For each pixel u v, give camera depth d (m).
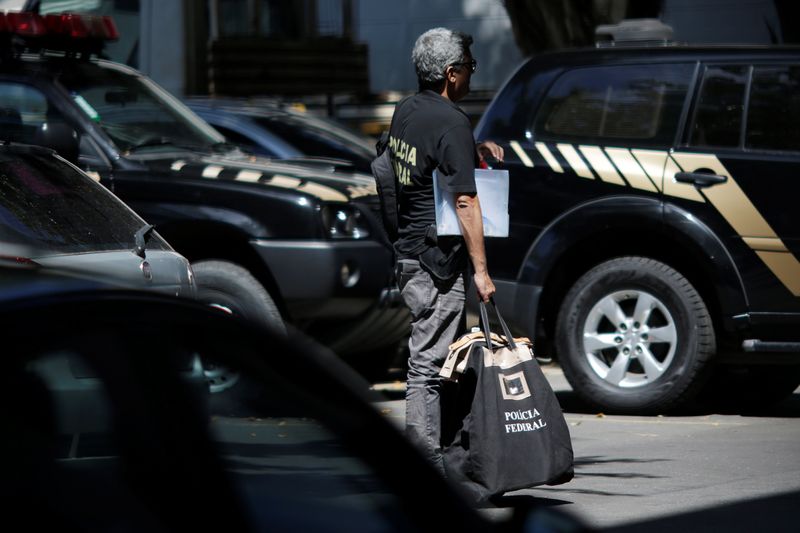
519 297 22.89
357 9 46.22
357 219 23.20
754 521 15.23
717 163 22.27
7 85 24.00
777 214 21.89
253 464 6.27
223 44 43.50
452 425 15.73
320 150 29.59
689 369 22.20
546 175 22.95
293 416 6.52
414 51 16.23
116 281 6.99
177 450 6.13
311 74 45.12
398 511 6.43
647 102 23.00
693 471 18.22
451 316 16.11
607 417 22.83
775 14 41.12
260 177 23.17
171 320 6.46
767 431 21.61
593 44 34.00
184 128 25.38
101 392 6.05
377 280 23.28
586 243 23.22
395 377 29.27
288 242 22.61
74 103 23.86
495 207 15.99
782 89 22.50
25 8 40.19
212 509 6.07
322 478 6.39
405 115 16.19
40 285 6.40
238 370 6.50
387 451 6.66
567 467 14.84
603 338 22.78
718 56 22.92
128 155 23.64
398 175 16.27
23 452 5.79
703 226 22.06
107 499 5.89
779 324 21.88
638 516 15.46
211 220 22.83
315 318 22.94
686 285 22.23
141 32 43.09
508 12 34.72
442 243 15.96
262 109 30.56
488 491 14.74
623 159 22.67
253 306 22.33
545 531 6.73
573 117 23.31
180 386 6.29
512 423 14.77
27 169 16.33
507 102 23.77
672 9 41.75
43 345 6.01
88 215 16.19
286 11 46.09
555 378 28.92
